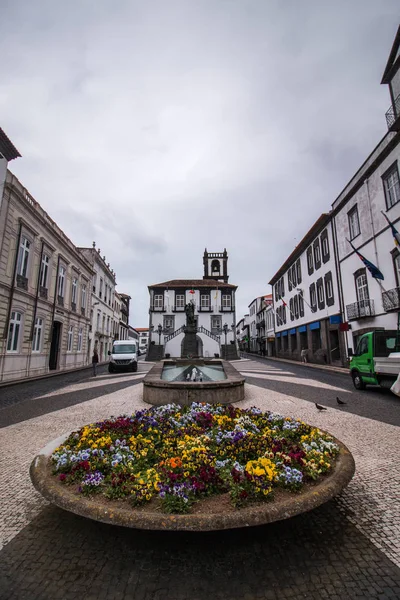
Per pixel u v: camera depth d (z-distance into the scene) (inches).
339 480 112.3
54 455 131.0
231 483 105.3
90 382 565.6
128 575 89.2
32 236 690.2
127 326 2212.1
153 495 102.0
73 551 99.7
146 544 102.3
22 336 645.3
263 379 555.5
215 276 2137.1
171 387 321.4
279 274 1528.1
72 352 942.4
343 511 121.3
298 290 1228.5
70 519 117.8
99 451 128.9
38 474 117.7
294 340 1330.0
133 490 102.0
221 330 1647.4
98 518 92.6
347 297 828.0
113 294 1592.0
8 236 595.8
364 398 368.2
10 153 597.6
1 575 90.0
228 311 1673.2
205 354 1489.9
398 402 342.3
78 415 291.3
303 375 643.5
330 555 97.0
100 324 1309.1
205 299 1695.4
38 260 715.4
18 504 129.4
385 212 664.4
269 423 180.1
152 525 88.1
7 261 593.0
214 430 161.9
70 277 925.2
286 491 105.3
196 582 86.2
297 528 110.3
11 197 604.1
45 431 238.7
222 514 90.7
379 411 295.7
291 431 161.0
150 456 131.3
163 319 1668.3
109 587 84.9
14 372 611.8
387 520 115.2
